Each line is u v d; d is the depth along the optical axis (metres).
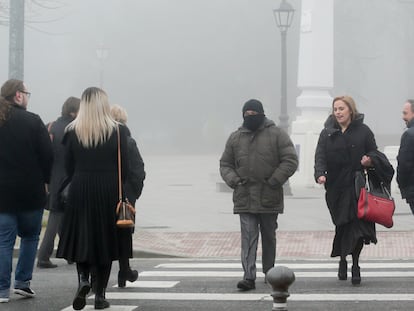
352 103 14.64
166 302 13.16
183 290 14.32
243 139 14.20
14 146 12.82
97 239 12.02
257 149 14.10
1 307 12.61
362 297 13.45
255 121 14.15
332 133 14.58
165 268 17.44
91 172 12.11
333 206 14.59
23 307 12.65
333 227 24.20
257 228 14.27
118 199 12.12
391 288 14.34
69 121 16.88
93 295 13.63
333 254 15.10
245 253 14.15
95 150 12.09
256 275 15.72
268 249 14.34
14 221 12.97
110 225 12.09
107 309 12.42
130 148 14.17
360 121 14.64
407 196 15.39
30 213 13.06
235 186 14.17
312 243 21.19
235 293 13.91
